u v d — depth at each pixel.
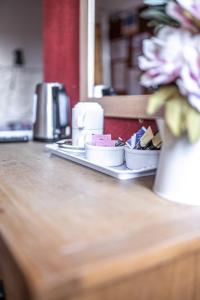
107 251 0.36
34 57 2.98
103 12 1.30
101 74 1.30
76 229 0.42
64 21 1.43
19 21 2.91
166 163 0.56
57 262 0.33
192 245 0.41
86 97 1.24
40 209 0.50
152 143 0.73
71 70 1.40
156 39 0.49
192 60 0.45
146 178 0.71
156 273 0.39
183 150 0.53
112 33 1.35
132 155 0.73
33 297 0.31
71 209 0.50
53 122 1.32
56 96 1.32
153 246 0.38
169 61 0.46
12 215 0.47
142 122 0.94
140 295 0.38
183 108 0.47
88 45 1.23
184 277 0.42
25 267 0.32
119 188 0.63
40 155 1.01
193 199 0.53
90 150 0.80
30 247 0.37
